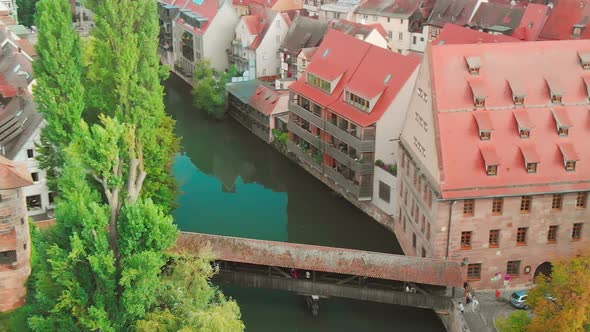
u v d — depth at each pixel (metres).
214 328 46.84
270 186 100.19
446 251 65.06
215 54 139.38
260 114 111.94
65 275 47.56
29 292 55.78
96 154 50.38
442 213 63.81
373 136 82.00
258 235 84.69
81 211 48.66
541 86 66.75
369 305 68.69
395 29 135.75
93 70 73.06
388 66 84.94
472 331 59.62
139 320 48.06
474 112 65.25
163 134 76.75
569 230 66.38
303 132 96.81
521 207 65.00
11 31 119.75
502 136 65.12
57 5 65.56
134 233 48.47
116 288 49.62
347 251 65.88
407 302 64.81
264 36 128.38
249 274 67.75
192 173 104.81
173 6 154.38
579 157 65.25
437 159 63.69
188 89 142.88
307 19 125.38
